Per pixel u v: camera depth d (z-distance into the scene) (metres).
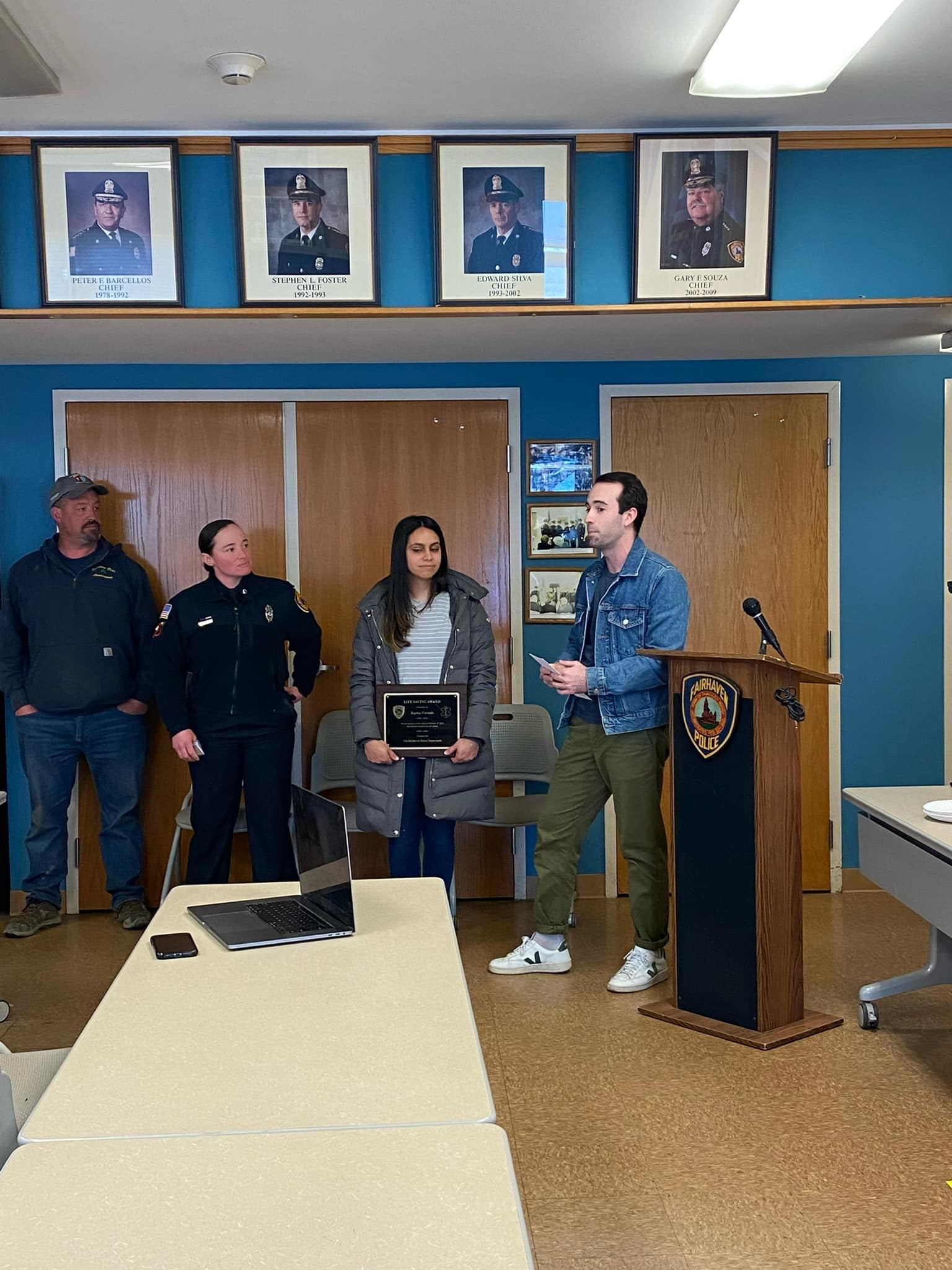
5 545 5.16
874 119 4.16
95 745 4.98
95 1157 1.40
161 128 4.12
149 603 5.04
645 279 4.18
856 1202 2.67
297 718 4.88
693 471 5.24
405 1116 1.50
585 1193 2.73
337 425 5.22
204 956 2.14
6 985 4.27
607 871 5.32
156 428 5.18
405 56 3.53
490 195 4.14
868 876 3.77
